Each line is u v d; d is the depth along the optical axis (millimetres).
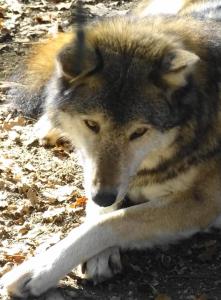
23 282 7125
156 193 7855
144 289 7363
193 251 8016
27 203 8602
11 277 7180
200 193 7820
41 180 9117
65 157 9703
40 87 8016
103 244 7406
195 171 7699
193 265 7781
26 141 9945
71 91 7168
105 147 7086
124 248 7656
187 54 6922
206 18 8422
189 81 7180
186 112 7273
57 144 9906
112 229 7457
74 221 8398
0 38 12562
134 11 10578
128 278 7523
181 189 7742
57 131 9031
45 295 7199
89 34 7422
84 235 7371
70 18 12867
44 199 8727
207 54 7539
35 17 13297
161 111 7055
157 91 7043
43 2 14008
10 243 7938
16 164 9422
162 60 7074
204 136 7586
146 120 7027
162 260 7820
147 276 7574
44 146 9883
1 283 7242
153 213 7641
